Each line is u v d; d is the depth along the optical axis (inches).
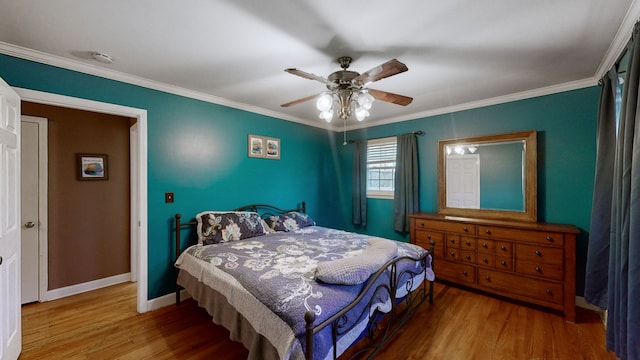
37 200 109.8
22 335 85.6
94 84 91.0
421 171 150.8
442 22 64.1
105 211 127.9
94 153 124.9
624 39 69.2
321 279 64.6
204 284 83.7
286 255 87.6
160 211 107.0
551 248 97.6
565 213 108.3
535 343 80.7
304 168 168.2
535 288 100.8
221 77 99.5
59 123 115.7
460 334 85.6
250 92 117.1
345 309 55.9
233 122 131.9
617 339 65.1
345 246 99.0
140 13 60.8
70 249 117.8
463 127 135.0
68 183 117.7
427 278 100.1
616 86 82.0
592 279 89.2
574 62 85.8
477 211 129.0
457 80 101.6
